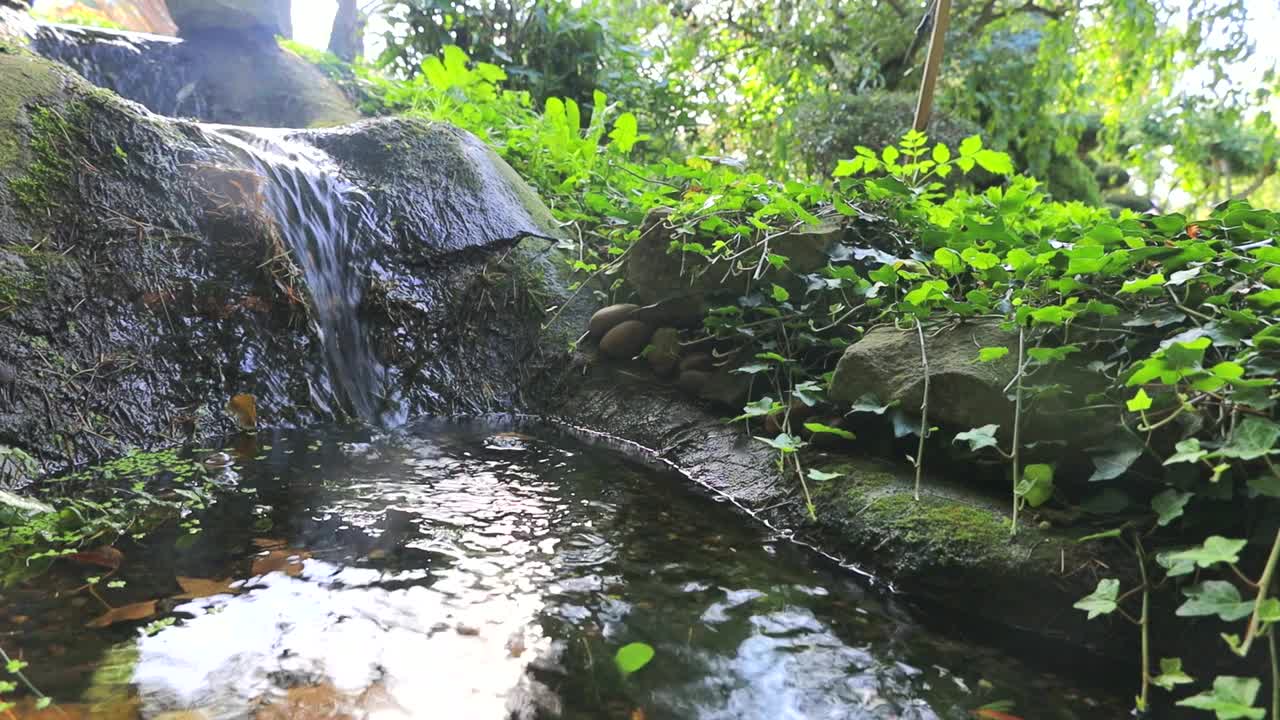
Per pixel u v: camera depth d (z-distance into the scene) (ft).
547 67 22.25
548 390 11.11
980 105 29.53
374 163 11.83
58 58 15.70
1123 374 5.72
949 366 6.65
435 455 8.59
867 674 4.57
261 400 9.15
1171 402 5.32
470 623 4.80
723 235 9.91
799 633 5.03
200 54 18.35
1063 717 4.22
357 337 10.51
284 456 8.12
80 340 7.80
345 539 6.02
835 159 24.82
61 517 6.09
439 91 16.92
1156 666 4.76
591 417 10.38
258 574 5.31
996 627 5.32
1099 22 28.32
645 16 30.73
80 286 7.92
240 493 6.91
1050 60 28.04
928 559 5.76
